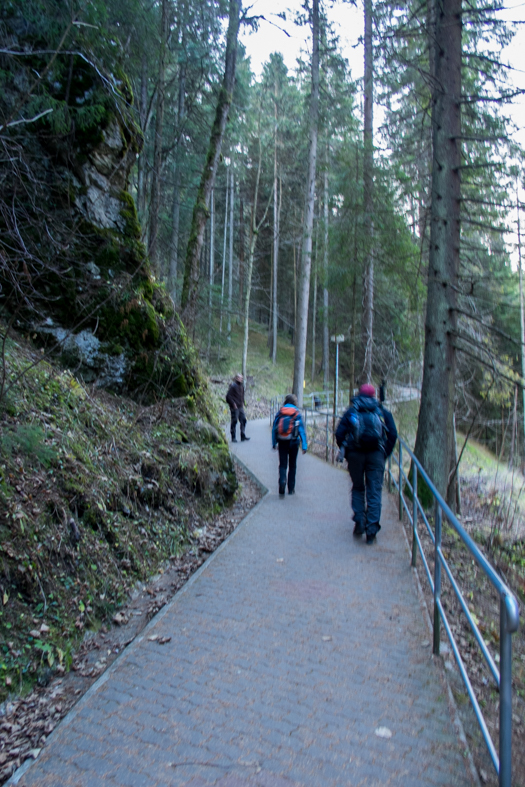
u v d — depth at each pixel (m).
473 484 12.90
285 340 48.31
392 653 3.81
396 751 2.79
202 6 12.14
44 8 6.52
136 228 8.23
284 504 8.20
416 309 13.83
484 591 5.52
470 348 9.94
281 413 8.79
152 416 7.71
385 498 8.76
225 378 28.19
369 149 13.41
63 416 5.62
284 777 2.60
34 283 6.92
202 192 13.33
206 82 15.40
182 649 3.86
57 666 3.55
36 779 2.59
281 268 43.16
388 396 15.67
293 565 5.57
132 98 8.63
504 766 2.27
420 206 13.78
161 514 6.12
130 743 2.85
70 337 7.08
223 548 6.10
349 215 13.84
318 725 3.00
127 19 8.95
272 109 32.03
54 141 7.18
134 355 7.91
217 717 3.07
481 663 3.97
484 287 11.87
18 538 3.88
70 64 7.09
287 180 35.66
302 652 3.82
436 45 8.37
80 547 4.48
